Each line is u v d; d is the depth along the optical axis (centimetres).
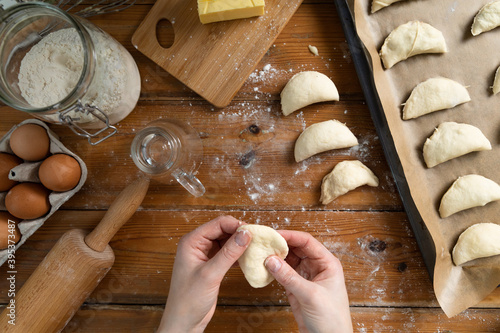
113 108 59
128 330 63
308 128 61
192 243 55
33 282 58
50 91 56
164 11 61
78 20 54
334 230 62
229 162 63
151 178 59
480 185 57
